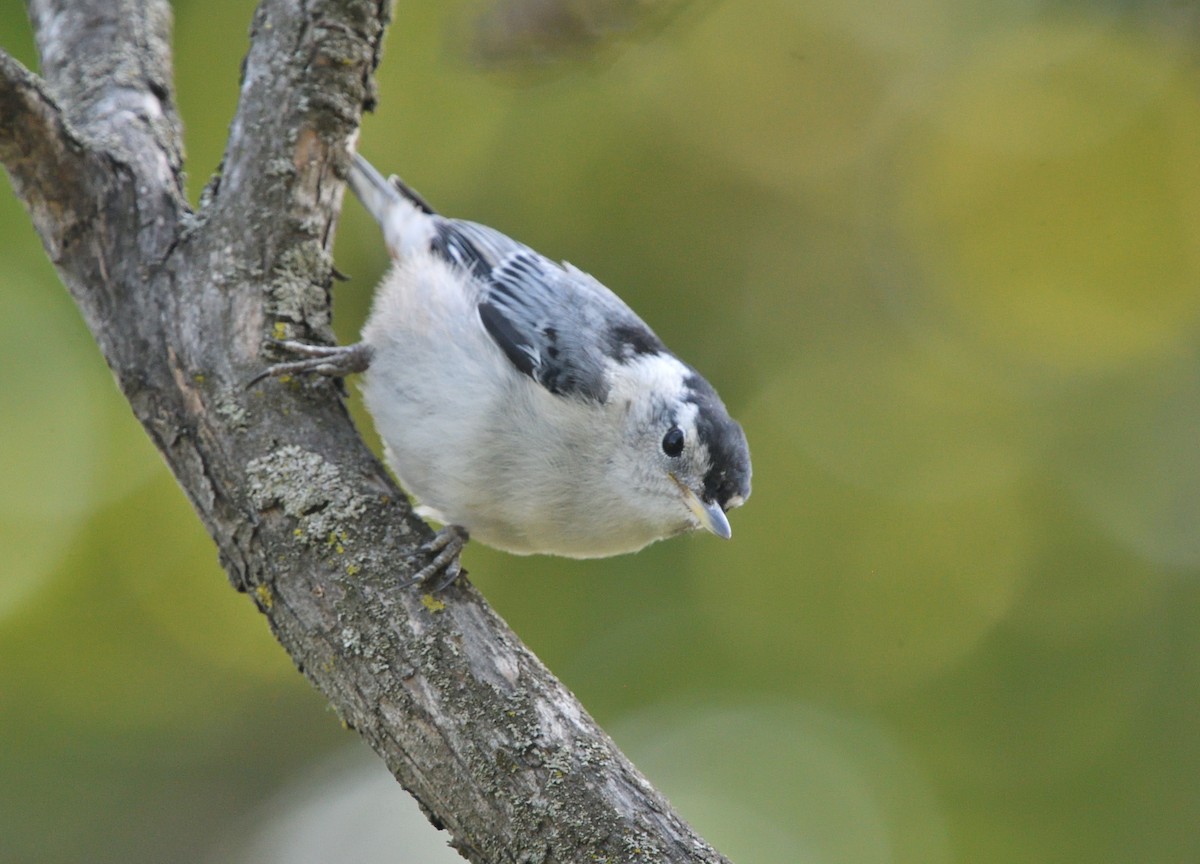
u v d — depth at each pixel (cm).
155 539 1064
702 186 1157
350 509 627
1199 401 1160
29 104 648
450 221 822
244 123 722
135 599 1055
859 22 1212
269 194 708
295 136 718
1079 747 994
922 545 1083
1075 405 1170
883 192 1188
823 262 1167
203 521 645
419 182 1118
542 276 778
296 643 609
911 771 998
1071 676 1024
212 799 1035
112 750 1026
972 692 1028
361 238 1090
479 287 748
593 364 730
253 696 1067
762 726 1012
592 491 726
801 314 1158
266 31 739
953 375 1161
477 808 556
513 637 606
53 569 1041
